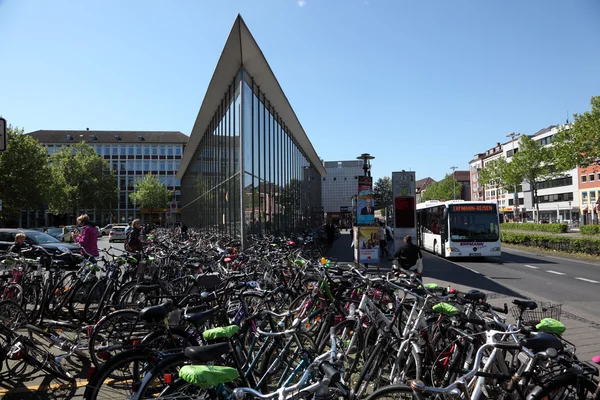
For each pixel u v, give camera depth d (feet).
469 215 66.18
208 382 8.48
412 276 19.34
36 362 15.19
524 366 11.12
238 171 53.36
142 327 15.60
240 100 52.06
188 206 132.77
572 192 239.91
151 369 11.29
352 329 15.23
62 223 270.46
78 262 27.30
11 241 51.03
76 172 224.12
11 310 18.30
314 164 143.33
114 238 134.82
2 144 19.27
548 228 126.93
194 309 14.28
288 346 12.85
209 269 26.30
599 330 23.52
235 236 54.90
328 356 10.09
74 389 15.33
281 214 79.15
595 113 85.97
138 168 298.56
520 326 12.50
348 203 250.78
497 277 45.93
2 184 127.75
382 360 13.75
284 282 27.04
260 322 14.43
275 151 74.18
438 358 13.75
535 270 52.75
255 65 53.42
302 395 9.19
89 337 15.70
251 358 12.89
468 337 12.62
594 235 99.30
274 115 73.72
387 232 68.44
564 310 28.84
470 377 10.29
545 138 258.37
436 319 15.07
